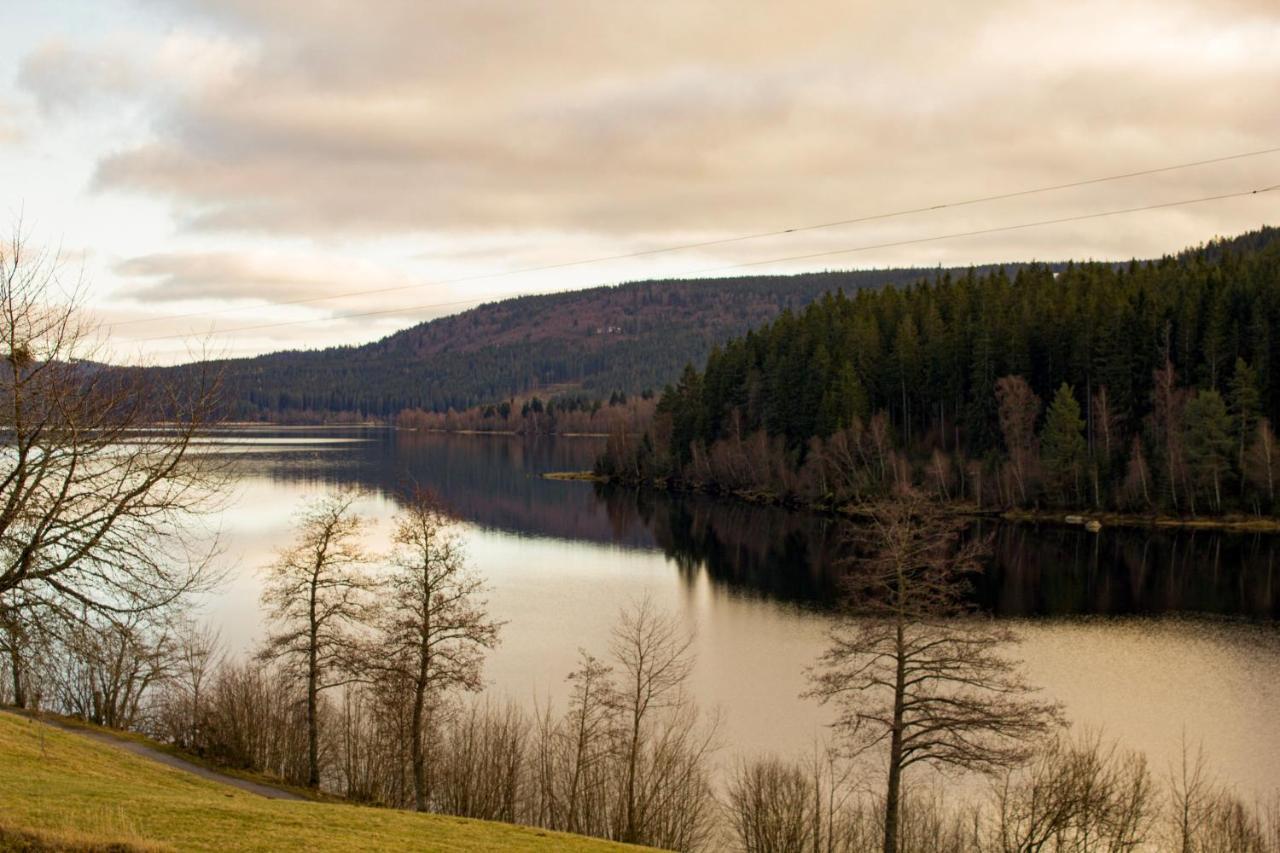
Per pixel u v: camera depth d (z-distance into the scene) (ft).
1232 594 256.52
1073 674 187.01
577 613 241.35
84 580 71.87
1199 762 140.56
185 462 82.99
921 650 115.85
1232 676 185.78
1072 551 317.22
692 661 199.00
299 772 143.95
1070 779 121.08
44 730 117.50
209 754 140.26
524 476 607.78
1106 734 154.92
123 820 68.18
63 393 66.69
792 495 465.47
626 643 210.79
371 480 520.01
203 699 157.17
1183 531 350.43
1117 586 266.16
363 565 259.19
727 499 493.36
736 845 122.31
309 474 553.23
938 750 129.70
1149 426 391.45
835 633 221.87
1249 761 144.25
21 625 65.46
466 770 128.77
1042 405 437.17
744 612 243.19
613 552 334.44
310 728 135.03
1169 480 367.25
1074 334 434.30
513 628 225.97
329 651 162.20
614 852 83.92
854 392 448.65
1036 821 119.14
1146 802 129.39
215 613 229.25
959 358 459.73
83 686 139.64
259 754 145.38
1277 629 221.25
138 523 74.95
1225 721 161.07
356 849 70.33
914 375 467.11
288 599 143.33
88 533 69.72
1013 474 394.32
